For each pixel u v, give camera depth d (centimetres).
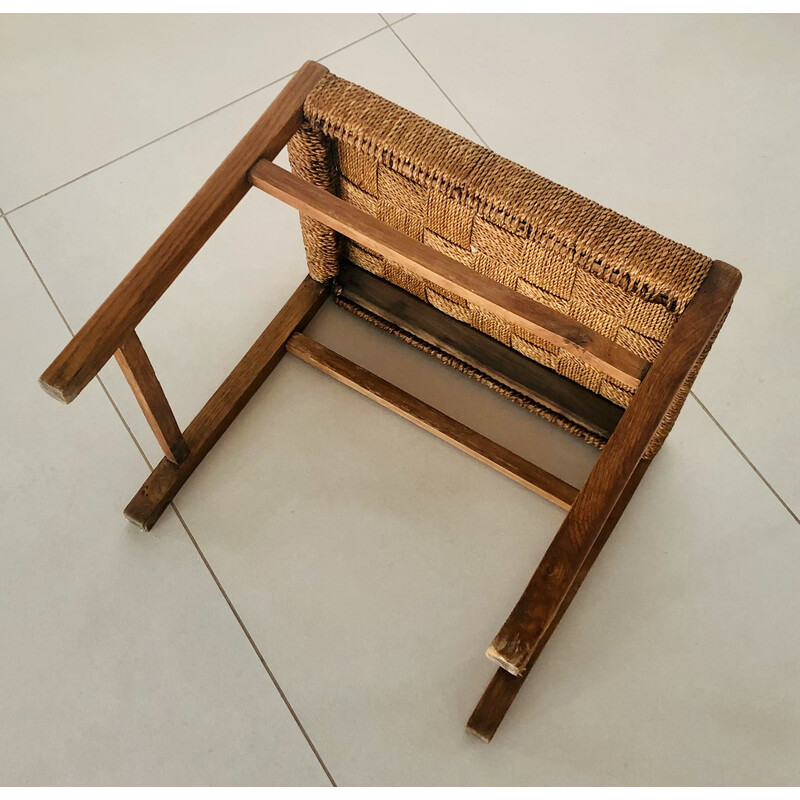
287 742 119
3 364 140
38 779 117
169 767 118
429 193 107
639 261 96
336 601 126
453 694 122
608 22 170
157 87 163
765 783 117
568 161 157
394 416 137
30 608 125
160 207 153
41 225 151
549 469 134
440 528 130
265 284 146
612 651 124
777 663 123
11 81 163
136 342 101
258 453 134
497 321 122
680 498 132
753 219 152
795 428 137
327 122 105
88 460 134
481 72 166
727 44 168
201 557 128
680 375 92
